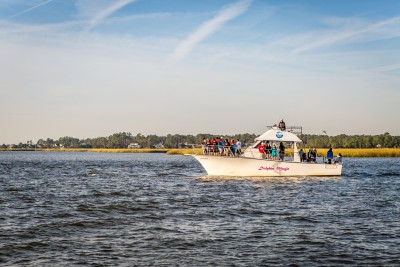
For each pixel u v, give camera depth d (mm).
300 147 46500
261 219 23141
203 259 15711
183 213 25031
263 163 44000
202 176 55625
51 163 105875
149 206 27750
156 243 17812
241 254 16328
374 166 83562
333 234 19516
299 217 23750
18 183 46312
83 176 57562
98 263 15211
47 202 30078
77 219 23031
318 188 38469
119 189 38844
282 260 15625
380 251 16781
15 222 22125
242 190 36562
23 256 15953
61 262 15297
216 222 22250
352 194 34594
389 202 30109
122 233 19578
